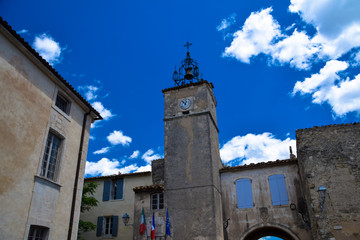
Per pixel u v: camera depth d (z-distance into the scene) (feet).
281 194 62.23
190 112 71.36
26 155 34.35
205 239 56.70
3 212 30.14
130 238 73.51
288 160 64.13
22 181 33.17
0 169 30.63
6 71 33.19
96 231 76.54
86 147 47.16
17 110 33.96
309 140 56.75
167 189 63.98
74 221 41.19
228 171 68.33
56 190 38.65
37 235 35.04
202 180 62.34
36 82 37.76
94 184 74.90
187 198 61.62
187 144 67.46
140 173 80.69
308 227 57.77
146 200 66.69
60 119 41.55
